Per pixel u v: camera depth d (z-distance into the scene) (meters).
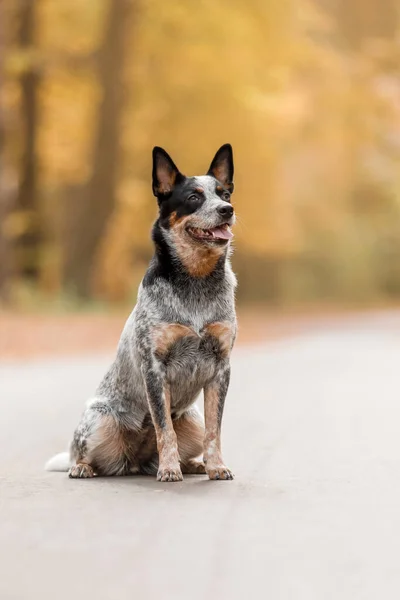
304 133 43.69
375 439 9.37
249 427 10.35
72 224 37.47
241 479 7.32
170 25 36.31
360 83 41.72
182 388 7.62
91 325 27.36
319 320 38.16
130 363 7.66
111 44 35.94
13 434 9.98
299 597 4.21
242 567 4.67
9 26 35.94
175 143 39.44
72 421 10.97
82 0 36.41
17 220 36.66
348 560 4.82
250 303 52.66
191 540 5.21
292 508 6.14
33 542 5.15
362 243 66.38
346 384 15.10
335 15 45.50
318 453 8.55
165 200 7.61
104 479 7.47
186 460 7.96
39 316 30.00
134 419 7.71
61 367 17.50
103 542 5.16
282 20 37.91
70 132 39.31
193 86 38.09
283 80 38.84
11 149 38.28
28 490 6.86
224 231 7.41
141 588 4.30
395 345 24.48
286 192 46.25
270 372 17.23
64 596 4.20
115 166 36.62
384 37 44.88
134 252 46.31
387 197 61.38
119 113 36.44
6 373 16.42
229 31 36.47
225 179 8.13
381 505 6.22
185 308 7.42
